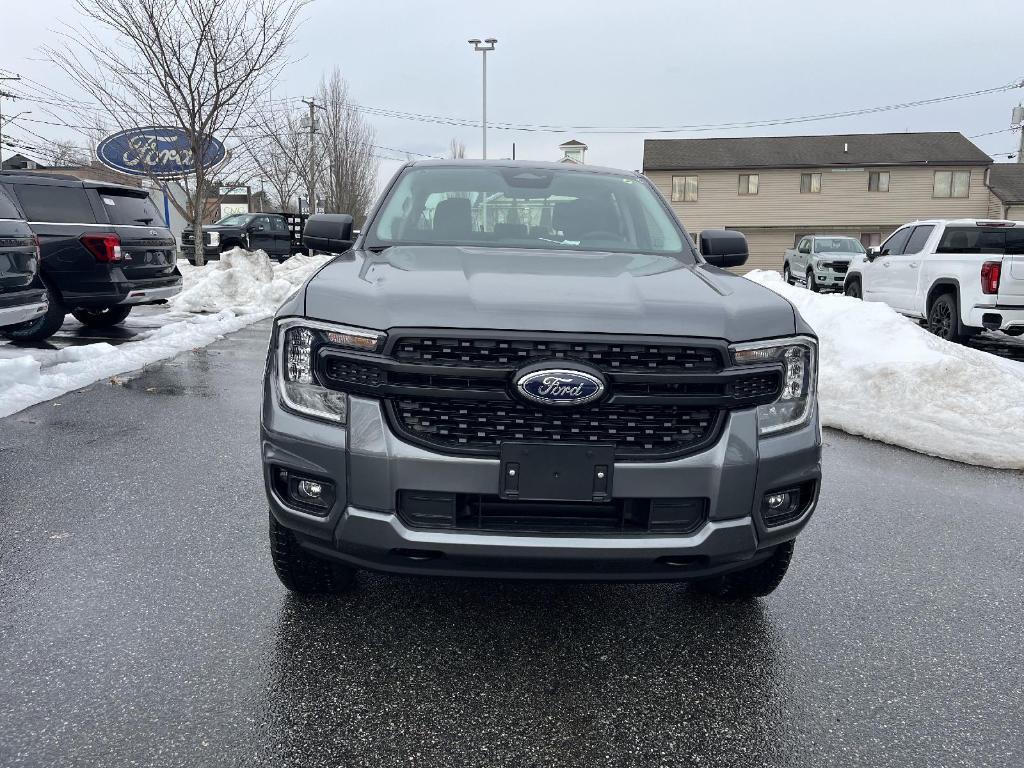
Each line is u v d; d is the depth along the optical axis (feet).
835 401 22.70
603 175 14.43
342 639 9.02
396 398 7.93
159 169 59.93
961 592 10.85
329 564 9.50
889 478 16.29
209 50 53.47
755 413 8.31
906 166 127.54
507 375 7.78
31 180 29.32
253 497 13.65
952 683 8.52
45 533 11.84
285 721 7.46
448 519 7.97
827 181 129.29
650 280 9.71
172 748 7.01
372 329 7.95
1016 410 20.76
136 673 8.18
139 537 11.76
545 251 11.61
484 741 7.28
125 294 30.66
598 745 7.29
